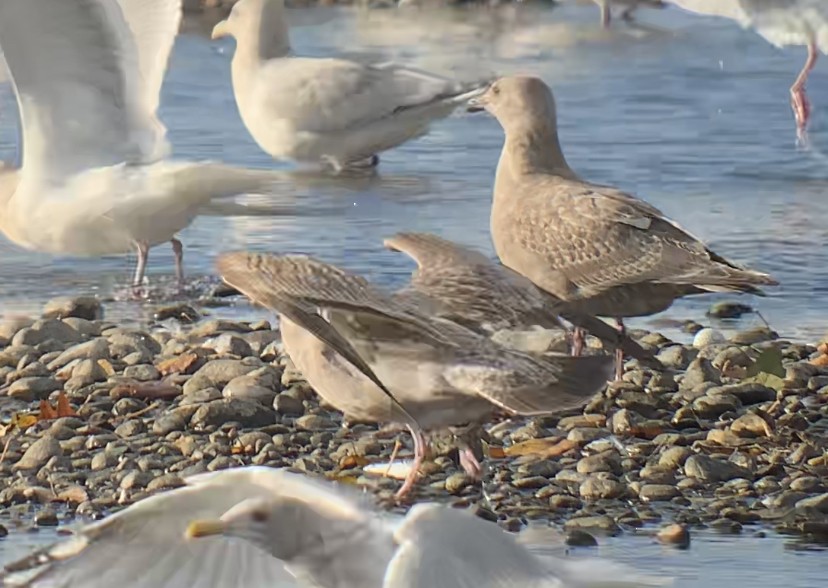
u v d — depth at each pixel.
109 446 12.18
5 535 10.70
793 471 11.73
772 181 20.70
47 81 15.23
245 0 21.53
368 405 10.70
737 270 13.45
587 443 12.31
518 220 13.95
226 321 15.48
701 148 22.12
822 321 15.80
